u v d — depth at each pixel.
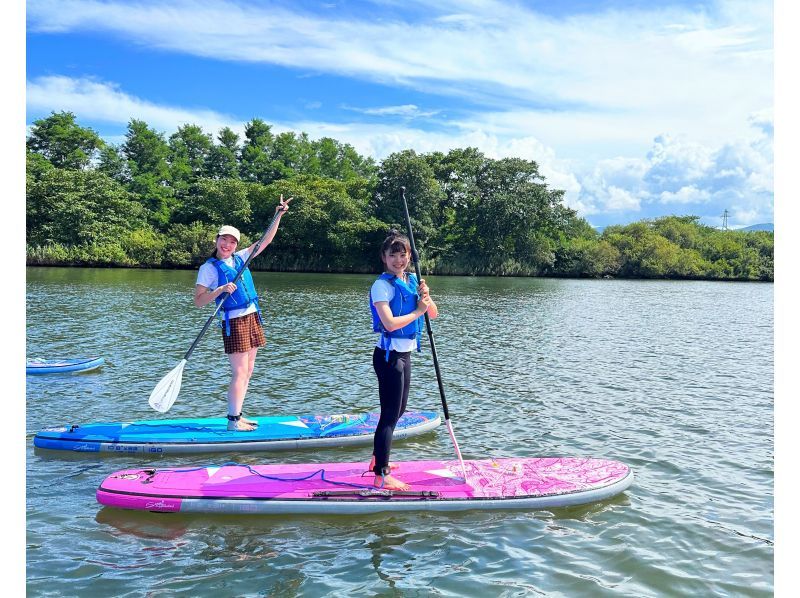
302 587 3.94
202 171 74.44
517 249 60.09
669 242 62.41
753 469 6.22
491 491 5.21
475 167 61.38
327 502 4.98
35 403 8.20
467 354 12.77
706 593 3.93
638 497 5.47
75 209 49.19
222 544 4.50
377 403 8.52
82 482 5.64
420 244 56.56
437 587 3.96
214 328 15.22
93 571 4.09
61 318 16.69
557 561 4.31
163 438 6.48
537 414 8.18
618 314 22.61
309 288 31.91
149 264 51.25
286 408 8.20
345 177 87.56
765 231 68.31
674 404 8.84
